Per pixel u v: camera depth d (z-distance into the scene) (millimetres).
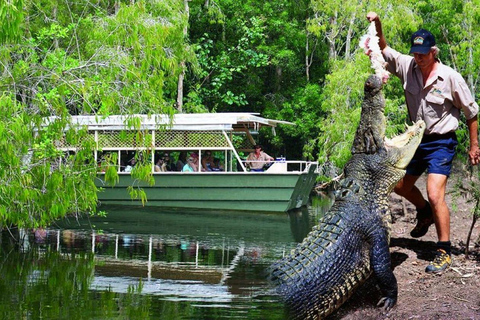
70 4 16266
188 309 6953
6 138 9125
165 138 19688
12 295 7738
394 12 24078
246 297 7453
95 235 13414
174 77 13320
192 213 18484
